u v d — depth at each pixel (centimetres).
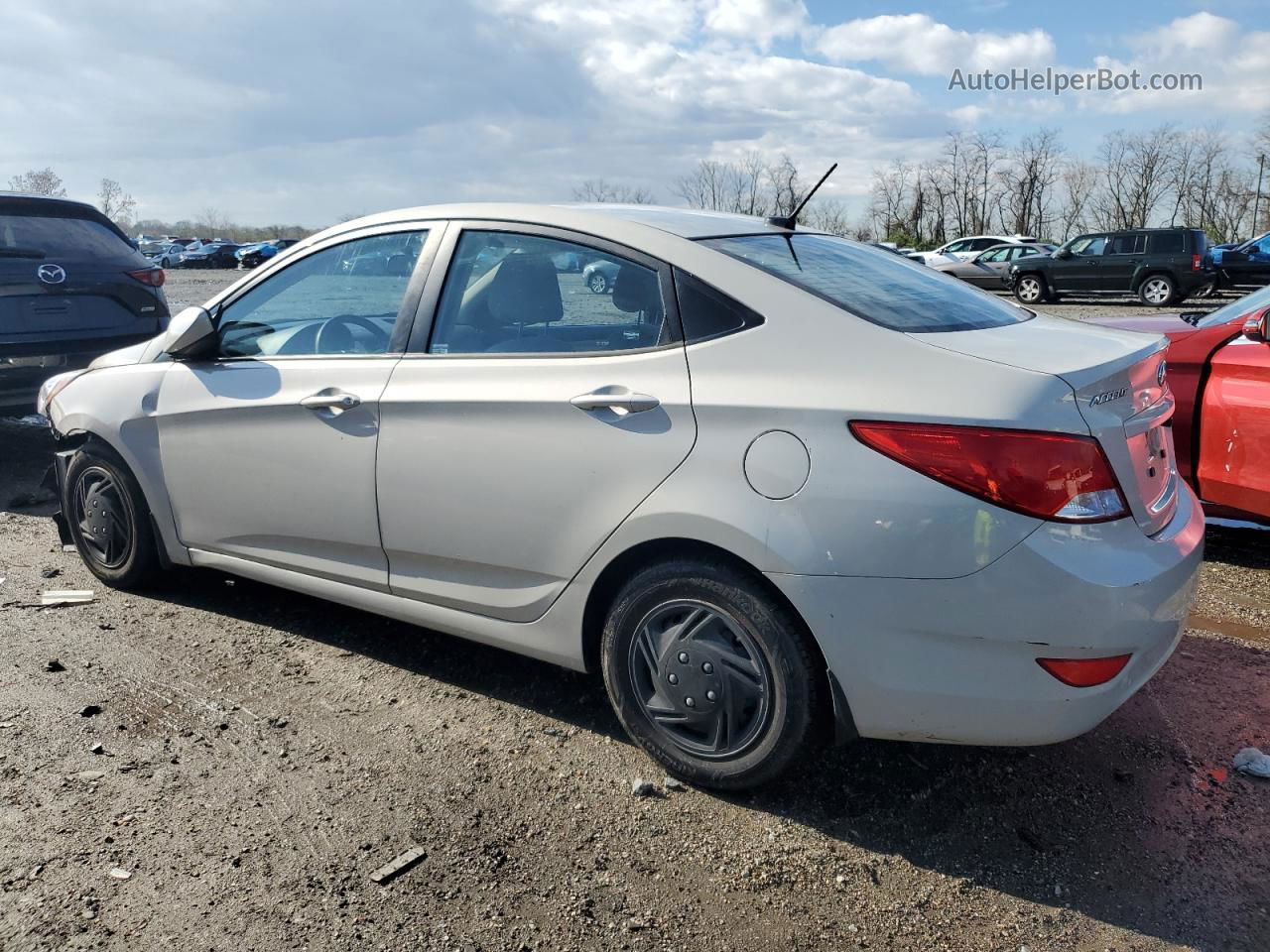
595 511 276
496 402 292
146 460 391
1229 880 242
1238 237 4978
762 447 249
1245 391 446
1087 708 233
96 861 244
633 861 248
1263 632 390
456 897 234
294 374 345
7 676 344
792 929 225
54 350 643
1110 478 235
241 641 377
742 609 258
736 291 268
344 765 290
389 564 330
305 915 226
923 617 234
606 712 325
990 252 2795
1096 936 223
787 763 261
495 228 317
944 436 230
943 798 276
